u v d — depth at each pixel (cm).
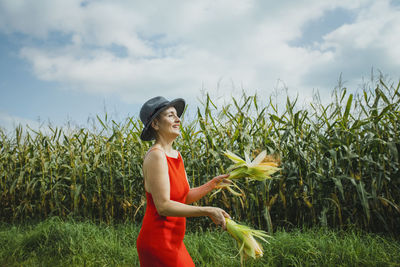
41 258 381
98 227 477
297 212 433
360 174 385
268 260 318
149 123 162
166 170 149
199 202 467
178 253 153
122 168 520
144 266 154
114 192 518
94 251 387
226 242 382
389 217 380
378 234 370
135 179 521
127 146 530
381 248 319
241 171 176
